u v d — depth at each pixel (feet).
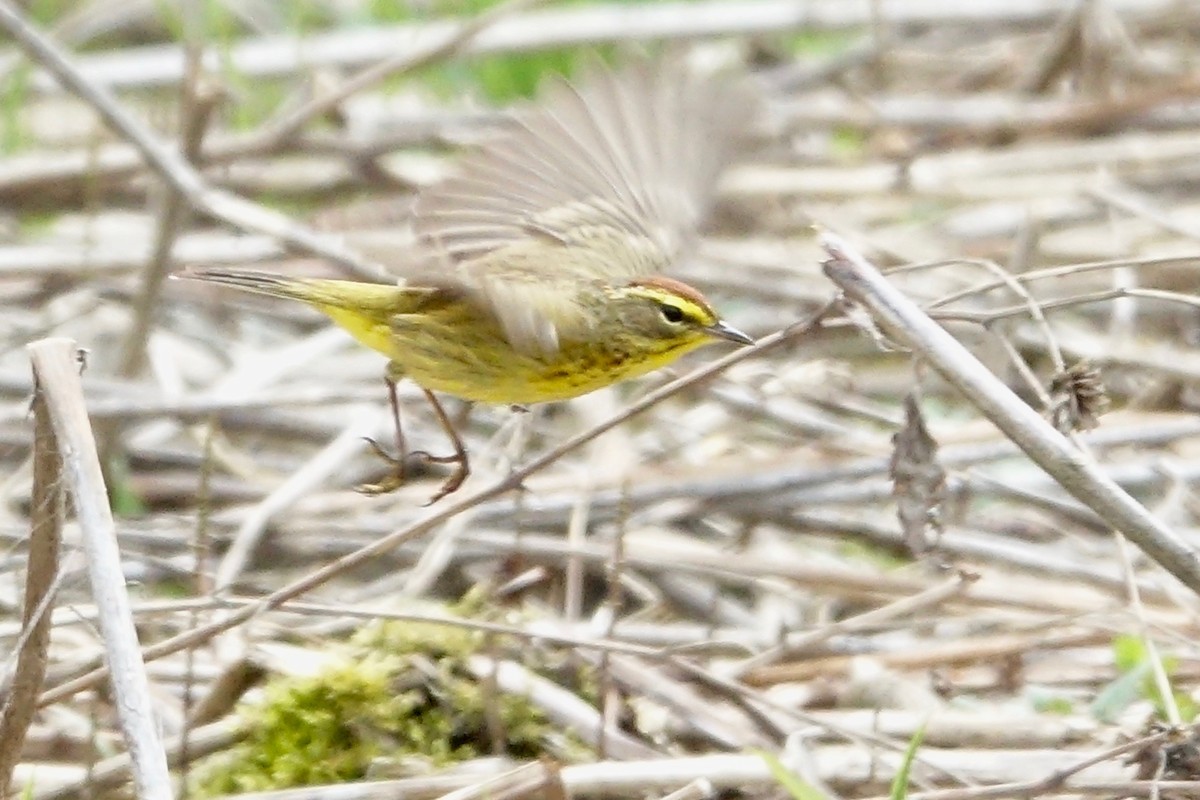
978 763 29.66
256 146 49.42
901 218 51.31
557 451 28.32
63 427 24.70
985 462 41.04
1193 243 48.01
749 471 40.73
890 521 41.19
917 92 59.41
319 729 30.68
